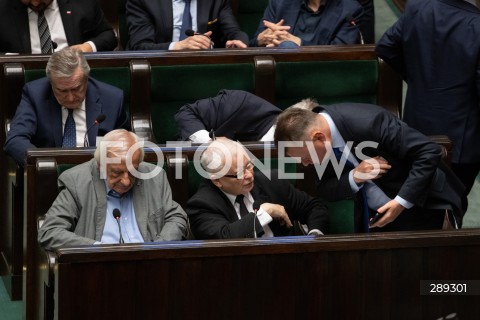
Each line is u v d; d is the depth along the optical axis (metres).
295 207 13.17
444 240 11.41
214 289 11.09
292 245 11.14
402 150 11.83
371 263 11.37
